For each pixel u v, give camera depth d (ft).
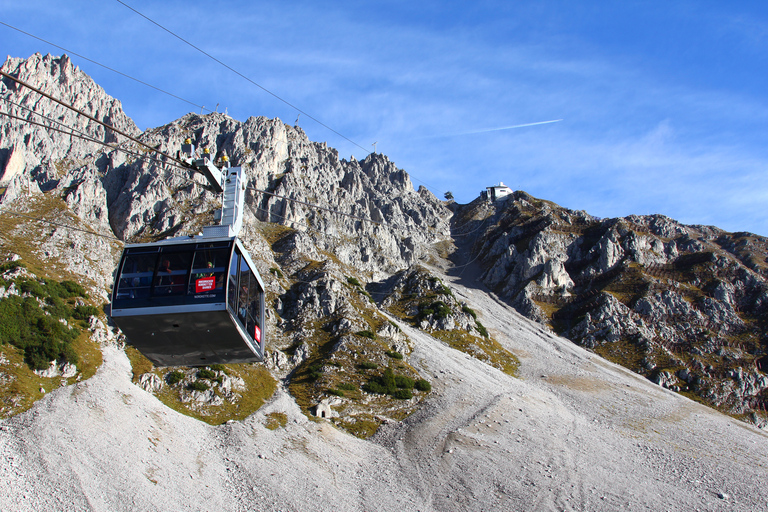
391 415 365.40
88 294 398.42
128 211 581.53
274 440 303.27
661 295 636.48
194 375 352.69
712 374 511.81
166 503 226.79
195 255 111.55
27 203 528.22
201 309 105.81
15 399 260.62
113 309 107.14
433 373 439.22
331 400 366.43
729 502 278.46
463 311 593.01
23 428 243.19
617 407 429.79
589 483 290.15
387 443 327.47
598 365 531.50
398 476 288.30
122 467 239.71
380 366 422.82
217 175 124.36
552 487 281.95
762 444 373.81
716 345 557.33
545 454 322.34
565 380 483.51
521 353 546.67
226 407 335.26
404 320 568.41
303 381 395.34
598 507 266.16
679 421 409.49
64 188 580.30
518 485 281.95
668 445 359.25
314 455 295.89
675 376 513.86
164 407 309.22
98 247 482.69
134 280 109.09
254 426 316.40
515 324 630.74
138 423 279.08
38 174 588.09
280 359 420.36
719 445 364.38
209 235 117.50
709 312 609.42
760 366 526.16
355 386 390.63
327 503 253.03
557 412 402.72
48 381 287.48
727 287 639.35
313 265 606.55
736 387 490.08
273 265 595.47
